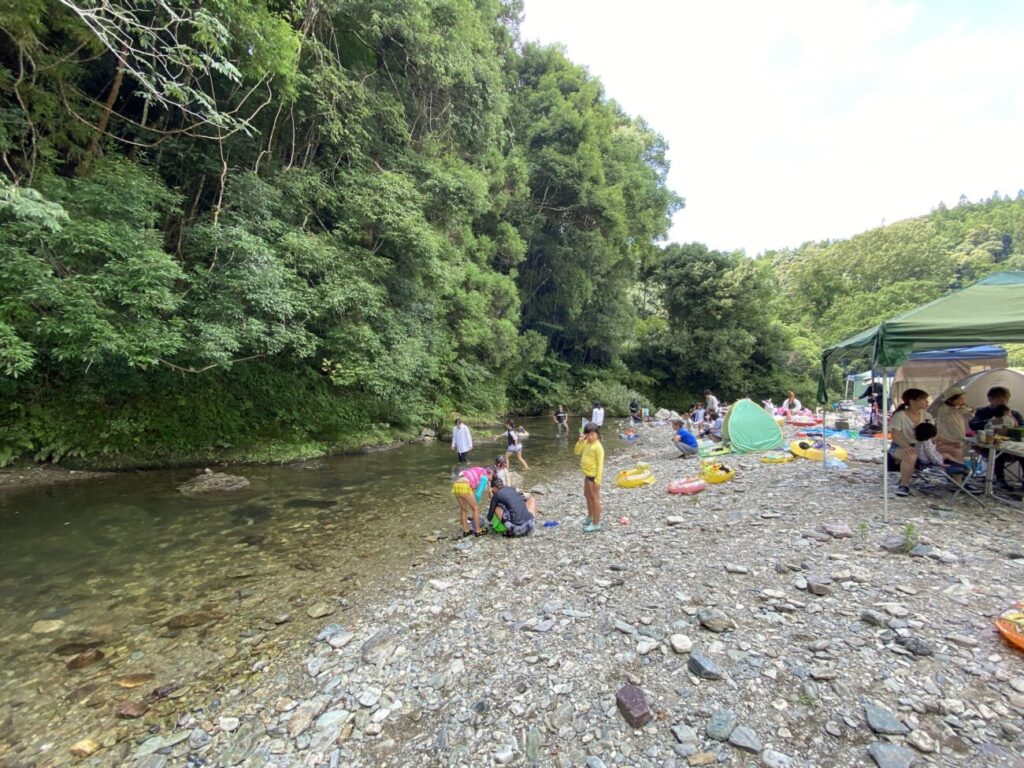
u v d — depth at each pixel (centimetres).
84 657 405
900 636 332
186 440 1191
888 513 614
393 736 295
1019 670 290
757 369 3591
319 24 1316
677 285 3591
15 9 719
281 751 289
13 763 288
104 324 824
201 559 626
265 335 1115
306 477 1130
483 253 2159
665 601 426
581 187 2489
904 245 6406
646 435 1997
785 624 367
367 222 1384
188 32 939
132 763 286
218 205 1152
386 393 1406
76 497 899
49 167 885
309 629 449
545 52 2811
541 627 404
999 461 707
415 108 1636
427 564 602
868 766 232
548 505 887
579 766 255
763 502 739
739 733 261
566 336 3181
